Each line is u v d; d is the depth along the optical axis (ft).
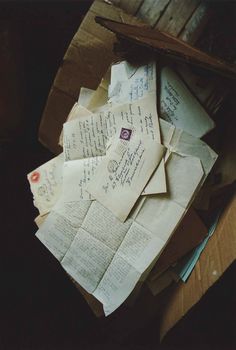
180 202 1.83
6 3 2.75
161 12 2.31
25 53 2.99
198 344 2.72
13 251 3.03
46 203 2.09
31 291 2.97
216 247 1.83
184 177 1.84
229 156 2.00
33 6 2.80
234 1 2.24
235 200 1.85
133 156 1.89
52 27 2.93
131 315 2.38
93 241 1.94
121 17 2.30
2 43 2.73
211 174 2.01
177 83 1.95
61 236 1.99
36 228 3.04
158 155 1.86
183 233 2.01
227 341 2.70
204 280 1.81
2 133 2.98
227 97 1.97
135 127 1.92
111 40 2.28
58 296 2.96
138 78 2.01
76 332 2.88
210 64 1.72
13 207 3.07
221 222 1.92
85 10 2.83
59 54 3.03
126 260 1.88
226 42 2.31
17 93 2.89
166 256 2.03
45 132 2.58
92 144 1.99
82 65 2.36
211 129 1.89
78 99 2.28
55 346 2.86
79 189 1.97
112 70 2.09
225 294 2.72
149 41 1.81
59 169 2.10
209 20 2.28
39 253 3.02
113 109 1.97
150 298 2.27
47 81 3.07
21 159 3.10
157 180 1.85
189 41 2.31
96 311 2.18
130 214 1.88
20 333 2.90
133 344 2.76
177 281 2.09
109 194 1.91
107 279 1.92
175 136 1.88
